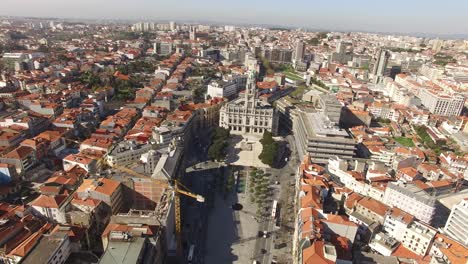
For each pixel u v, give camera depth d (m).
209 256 189.25
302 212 192.00
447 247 175.75
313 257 150.62
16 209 193.12
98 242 189.50
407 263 171.00
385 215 198.88
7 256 155.00
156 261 159.00
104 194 193.62
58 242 160.50
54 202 194.38
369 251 186.00
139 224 169.38
